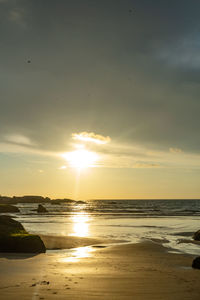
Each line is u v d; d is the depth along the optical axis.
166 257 17.34
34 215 70.44
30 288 9.51
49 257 16.70
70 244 22.77
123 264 14.63
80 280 10.74
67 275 11.59
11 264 14.07
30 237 19.22
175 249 20.81
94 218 57.25
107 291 9.35
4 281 10.45
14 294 8.82
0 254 17.75
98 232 32.31
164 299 8.62
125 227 38.19
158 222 46.22
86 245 22.66
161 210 95.12
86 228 36.91
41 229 35.66
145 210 95.81
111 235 29.53
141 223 44.44
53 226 39.88
